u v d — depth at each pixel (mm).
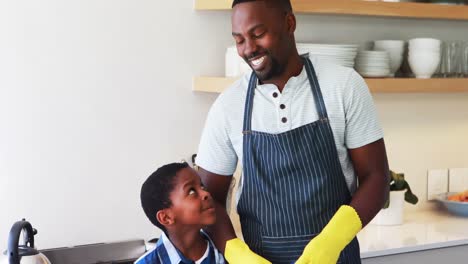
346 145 1885
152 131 2930
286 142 1841
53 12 2703
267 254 1912
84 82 2781
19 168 2701
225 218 1930
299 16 3146
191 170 1876
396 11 3012
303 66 1875
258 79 1886
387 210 3215
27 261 2033
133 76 2869
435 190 3598
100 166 2838
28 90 2691
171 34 2926
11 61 2656
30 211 2730
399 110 3455
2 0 2623
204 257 1919
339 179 1887
